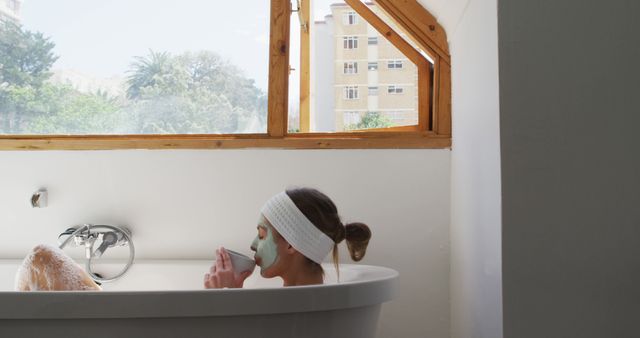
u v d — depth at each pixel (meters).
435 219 2.27
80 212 2.34
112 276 2.20
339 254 2.27
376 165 2.29
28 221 2.35
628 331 1.27
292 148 2.32
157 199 2.33
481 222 1.59
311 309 1.25
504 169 1.33
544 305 1.30
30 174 2.37
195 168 2.33
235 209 2.31
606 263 1.29
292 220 1.51
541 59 1.34
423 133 2.30
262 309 1.20
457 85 2.12
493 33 1.41
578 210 1.31
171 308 1.15
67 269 1.40
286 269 1.53
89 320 1.14
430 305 2.25
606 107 1.32
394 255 2.27
